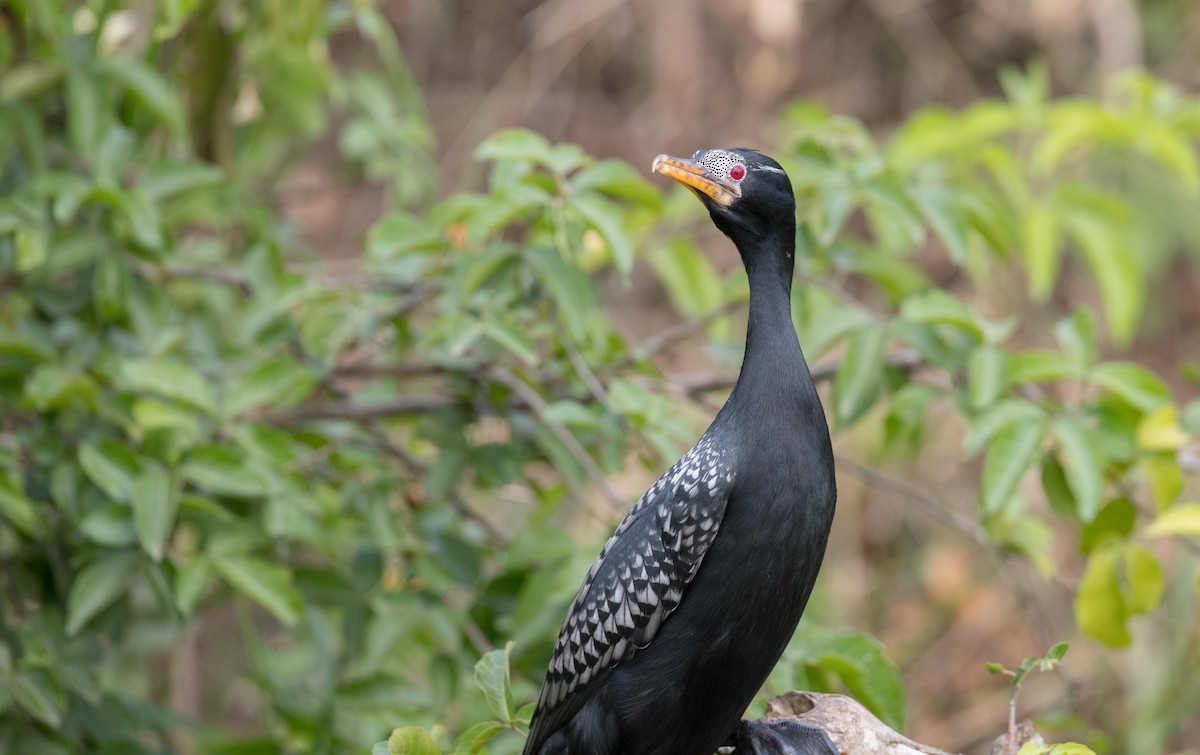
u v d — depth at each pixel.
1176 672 14.95
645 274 19.02
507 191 8.87
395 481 10.25
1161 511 9.36
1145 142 11.23
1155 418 9.04
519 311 9.65
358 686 9.70
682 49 18.86
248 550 9.29
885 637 17.84
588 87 19.78
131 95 10.25
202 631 13.95
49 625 9.45
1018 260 18.09
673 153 18.92
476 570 9.87
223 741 11.15
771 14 17.78
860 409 9.59
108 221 10.09
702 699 6.48
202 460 8.87
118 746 9.73
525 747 7.15
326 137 19.45
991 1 19.89
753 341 6.60
